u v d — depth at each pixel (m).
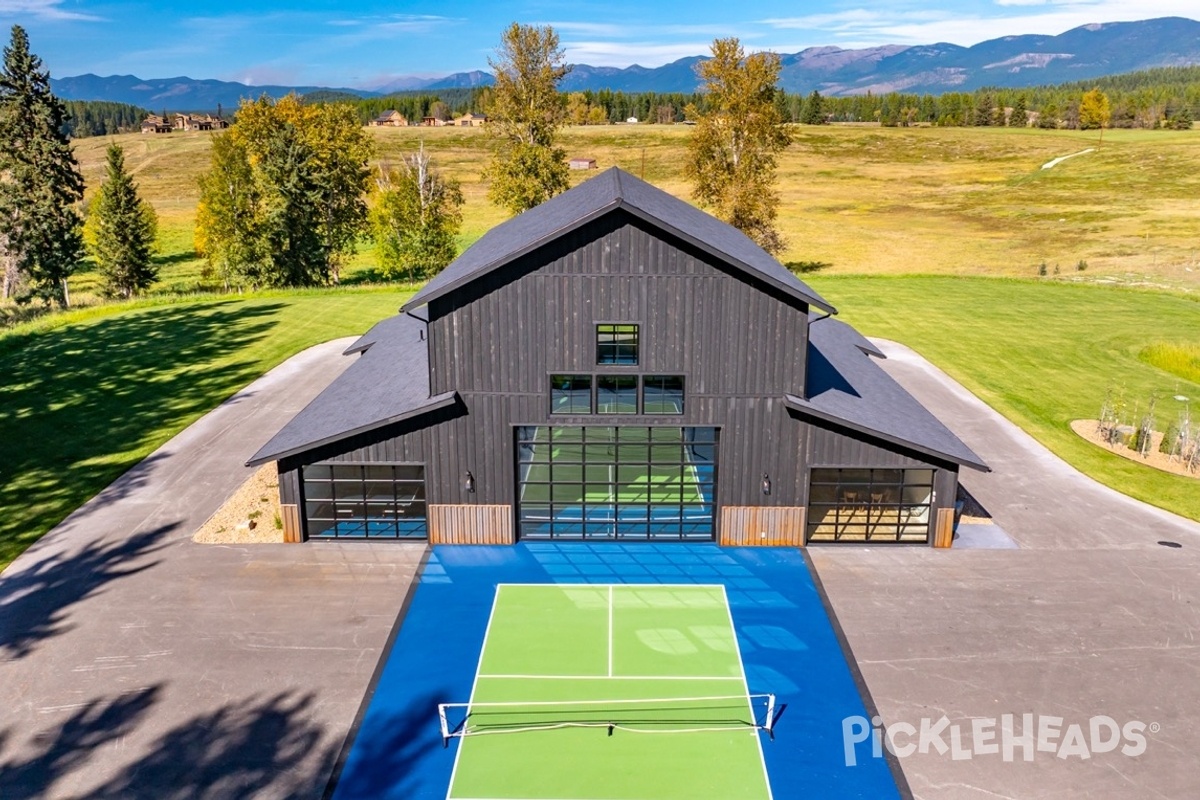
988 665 17.27
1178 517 23.88
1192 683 16.70
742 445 21.75
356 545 22.30
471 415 21.70
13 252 63.28
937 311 48.84
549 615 19.17
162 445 28.66
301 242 65.19
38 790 13.91
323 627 18.59
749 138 60.41
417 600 19.75
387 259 64.19
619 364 21.36
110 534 22.62
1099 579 20.58
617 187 22.67
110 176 65.25
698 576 20.86
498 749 14.94
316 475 22.84
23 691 16.36
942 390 34.81
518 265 20.75
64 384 35.12
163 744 14.98
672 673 17.08
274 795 13.88
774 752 14.90
